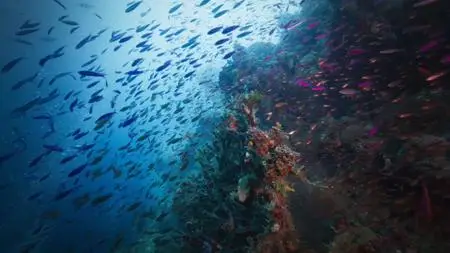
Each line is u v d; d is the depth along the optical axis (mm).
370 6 7465
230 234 5008
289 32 12133
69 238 11969
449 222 3578
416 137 4746
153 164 10172
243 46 14125
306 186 4715
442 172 3889
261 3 13188
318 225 4355
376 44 6926
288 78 9633
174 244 6977
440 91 5418
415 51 6230
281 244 4121
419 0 6242
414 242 3666
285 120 8609
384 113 5977
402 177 4215
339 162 5852
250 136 4945
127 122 8594
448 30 5867
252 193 4582
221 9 8016
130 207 8320
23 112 8766
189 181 8156
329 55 8703
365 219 4219
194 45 9359
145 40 9383
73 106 9555
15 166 17656
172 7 9547
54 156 16219
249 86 10406
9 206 15328
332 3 8836
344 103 7723
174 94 10188
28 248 11008
